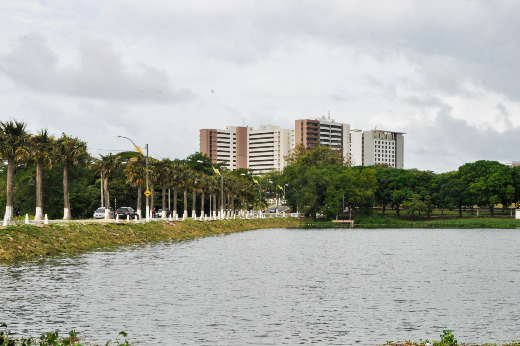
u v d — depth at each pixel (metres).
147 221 80.81
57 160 69.69
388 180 182.75
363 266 49.78
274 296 31.67
